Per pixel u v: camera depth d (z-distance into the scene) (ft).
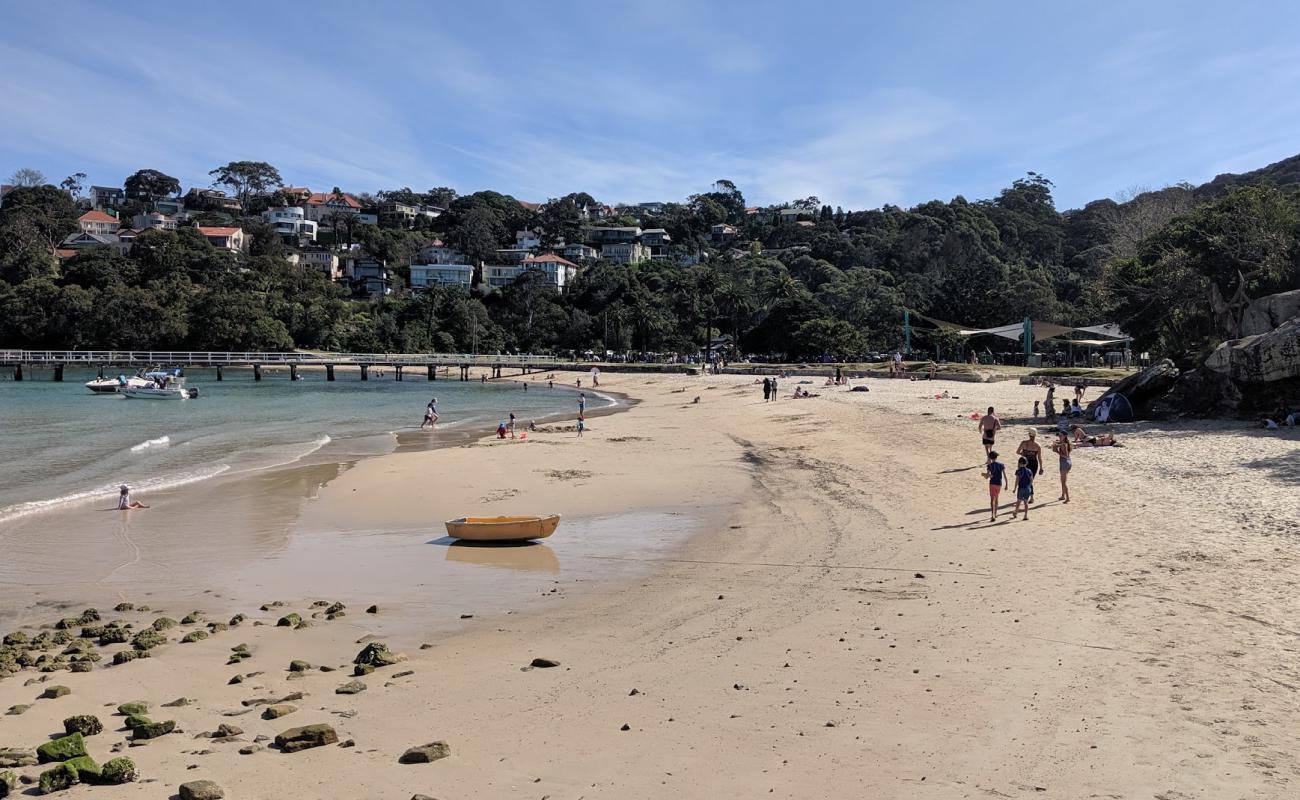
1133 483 69.31
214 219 631.97
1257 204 147.23
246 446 121.39
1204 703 28.68
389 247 611.47
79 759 26.09
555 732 28.58
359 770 26.03
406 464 102.06
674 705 30.66
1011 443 96.63
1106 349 294.66
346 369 428.56
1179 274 153.99
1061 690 30.40
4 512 73.31
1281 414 94.58
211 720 30.86
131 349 394.73
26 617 46.26
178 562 57.72
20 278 431.43
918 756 25.75
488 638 40.60
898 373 250.16
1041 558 49.67
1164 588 41.96
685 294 460.14
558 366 387.96
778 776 24.79
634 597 46.93
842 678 32.63
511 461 104.32
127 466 100.94
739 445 116.67
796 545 57.31
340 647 39.93
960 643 36.06
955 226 545.85
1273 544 48.16
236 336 405.18
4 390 252.42
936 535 57.41
